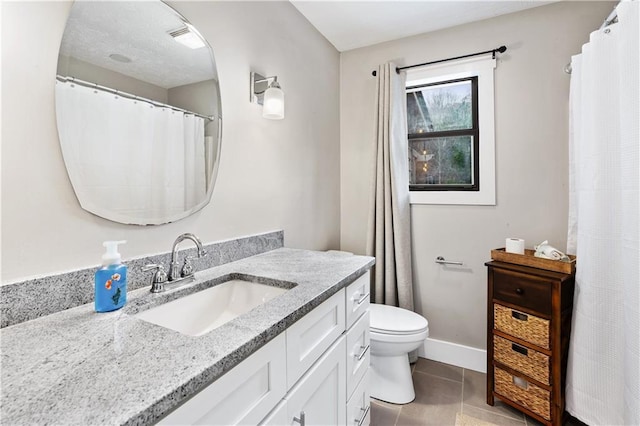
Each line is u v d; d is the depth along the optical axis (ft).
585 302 4.77
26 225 2.52
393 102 7.26
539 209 6.33
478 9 6.38
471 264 6.98
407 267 7.25
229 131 4.56
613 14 4.55
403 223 7.30
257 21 5.12
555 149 6.17
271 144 5.49
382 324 5.67
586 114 4.99
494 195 6.71
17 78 2.46
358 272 4.01
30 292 2.49
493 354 5.67
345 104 8.27
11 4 2.43
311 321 3.01
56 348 2.02
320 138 7.24
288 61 5.98
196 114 4.02
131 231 3.30
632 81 4.02
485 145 6.77
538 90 6.29
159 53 3.57
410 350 5.76
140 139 3.37
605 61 4.63
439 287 7.31
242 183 4.81
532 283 5.13
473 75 7.04
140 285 3.27
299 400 2.81
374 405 5.74
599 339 4.64
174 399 1.60
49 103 2.65
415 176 7.86
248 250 4.79
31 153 2.54
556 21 6.14
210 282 3.59
